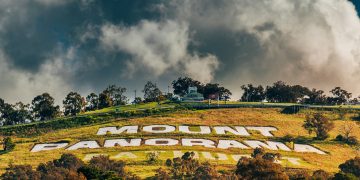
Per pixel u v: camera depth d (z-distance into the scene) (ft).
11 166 502.38
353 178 409.69
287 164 551.18
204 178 449.48
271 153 565.53
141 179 445.37
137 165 526.98
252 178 395.55
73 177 394.52
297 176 437.58
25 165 497.46
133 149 611.06
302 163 563.07
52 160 565.12
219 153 596.70
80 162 506.48
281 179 386.73
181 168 491.31
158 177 453.58
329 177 436.35
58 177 441.27
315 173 453.17
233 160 561.84
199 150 608.60
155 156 556.92
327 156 606.55
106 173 418.10
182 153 592.19
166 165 524.93
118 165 495.82
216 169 507.71
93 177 410.11
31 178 456.45
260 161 409.08
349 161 503.20
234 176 425.69
